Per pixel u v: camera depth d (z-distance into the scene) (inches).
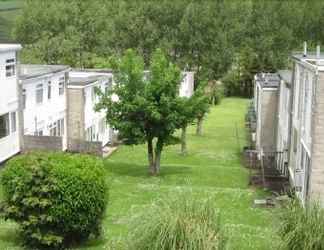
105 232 724.0
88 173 650.8
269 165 1243.8
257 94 1590.8
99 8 3339.1
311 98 797.9
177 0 3181.6
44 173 638.5
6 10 4441.4
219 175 1186.0
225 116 2241.6
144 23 3117.6
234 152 1494.8
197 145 1587.1
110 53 3048.7
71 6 3351.4
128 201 927.7
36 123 1237.1
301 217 548.7
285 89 1160.8
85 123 1389.0
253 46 3120.1
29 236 652.1
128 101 1157.7
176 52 3179.1
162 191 1011.9
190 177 1155.3
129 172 1198.3
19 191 636.1
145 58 3110.2
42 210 640.4
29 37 3329.2
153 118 1142.3
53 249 661.9
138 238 500.4
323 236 531.2
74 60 2842.0
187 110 1175.6
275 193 952.9
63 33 3152.1
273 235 572.7
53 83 1310.3
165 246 486.0
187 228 491.2
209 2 3334.2
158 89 1148.5
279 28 3284.9
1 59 1067.9
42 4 3440.0
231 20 3238.2
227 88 3068.4
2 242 674.2
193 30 3107.8
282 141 1187.9
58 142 1177.4
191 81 2645.2
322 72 749.3
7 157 1116.5
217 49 3090.6
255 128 1581.0
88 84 1395.2
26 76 1181.7
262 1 3597.4
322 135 764.0
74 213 642.2
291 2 3661.4
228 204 921.5
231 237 544.1
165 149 1507.1
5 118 1108.5
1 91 1074.7
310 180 775.7
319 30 3427.7
